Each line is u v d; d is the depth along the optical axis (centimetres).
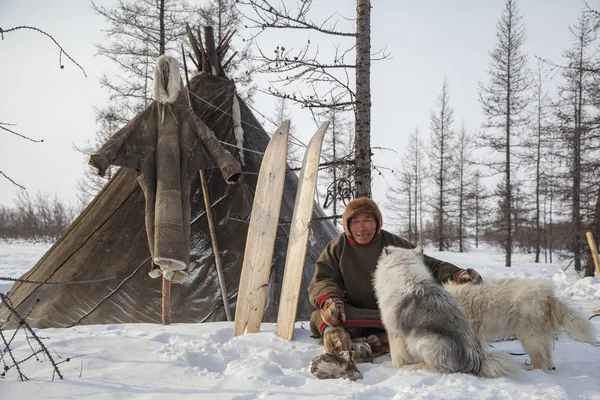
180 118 512
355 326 382
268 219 483
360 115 673
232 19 1758
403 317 316
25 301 609
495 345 433
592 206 1747
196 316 598
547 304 323
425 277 327
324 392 271
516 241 3578
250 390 277
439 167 3547
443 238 3572
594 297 883
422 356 306
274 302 601
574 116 1833
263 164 513
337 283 405
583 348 401
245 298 455
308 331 456
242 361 336
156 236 461
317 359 318
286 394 264
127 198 627
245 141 693
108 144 469
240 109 726
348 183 668
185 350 354
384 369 326
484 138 2616
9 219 5069
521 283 339
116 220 623
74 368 313
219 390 276
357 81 675
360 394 263
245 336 416
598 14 1588
